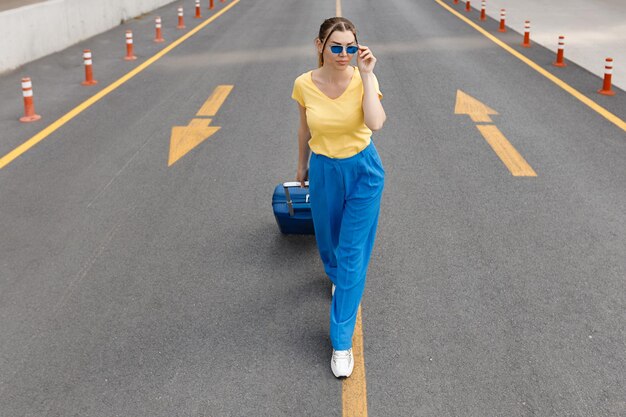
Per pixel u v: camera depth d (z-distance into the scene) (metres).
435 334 4.51
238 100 11.13
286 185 5.57
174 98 11.30
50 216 6.51
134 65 14.14
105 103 10.96
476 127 9.47
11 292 5.11
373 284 5.17
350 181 4.01
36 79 12.73
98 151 8.48
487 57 14.69
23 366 4.22
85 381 4.07
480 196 6.90
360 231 4.06
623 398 3.85
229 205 6.75
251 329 4.60
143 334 4.56
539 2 25.39
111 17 19.39
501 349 4.33
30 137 9.05
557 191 7.02
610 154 8.20
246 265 5.50
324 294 5.04
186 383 4.04
